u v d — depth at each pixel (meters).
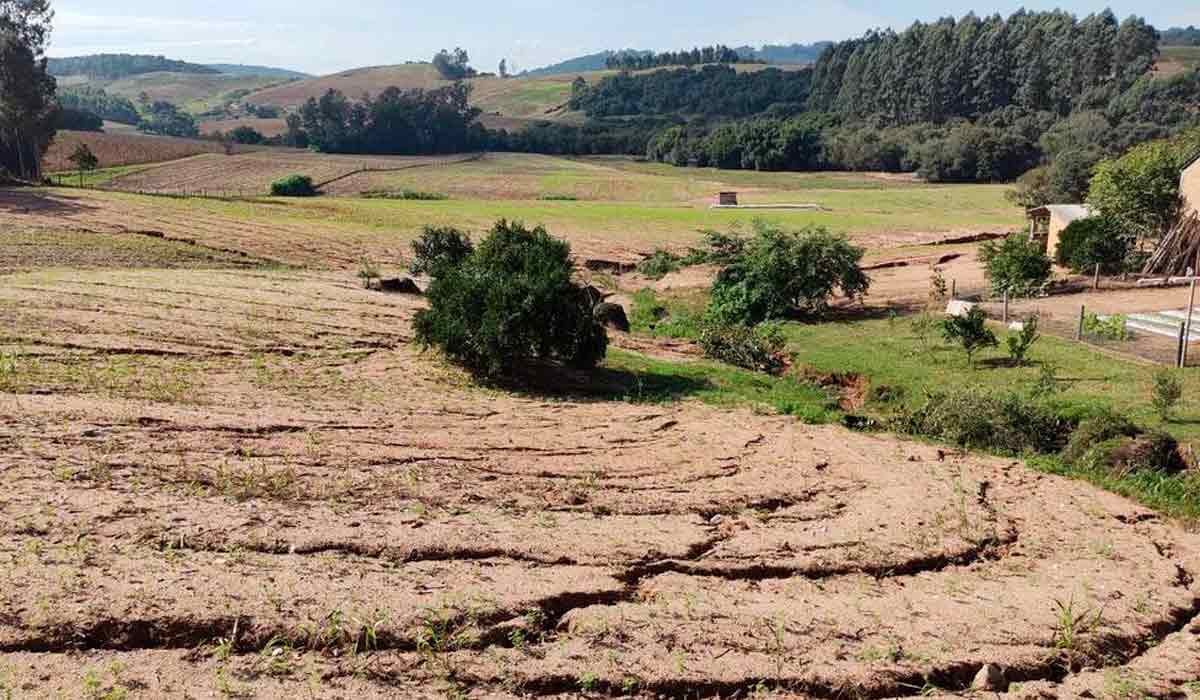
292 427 12.86
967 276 38.09
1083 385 19.05
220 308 23.08
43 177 71.81
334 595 7.09
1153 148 38.06
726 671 6.68
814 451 14.38
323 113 131.50
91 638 6.23
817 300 30.75
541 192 90.62
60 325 19.00
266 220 46.72
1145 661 7.66
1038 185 67.50
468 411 15.78
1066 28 125.12
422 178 99.31
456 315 19.08
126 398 13.56
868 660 7.06
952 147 101.81
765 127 120.69
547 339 19.28
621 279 41.72
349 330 22.09
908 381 20.39
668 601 7.85
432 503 9.95
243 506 9.02
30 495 8.66
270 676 6.02
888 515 11.06
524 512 10.05
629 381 20.28
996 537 10.50
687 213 68.38
